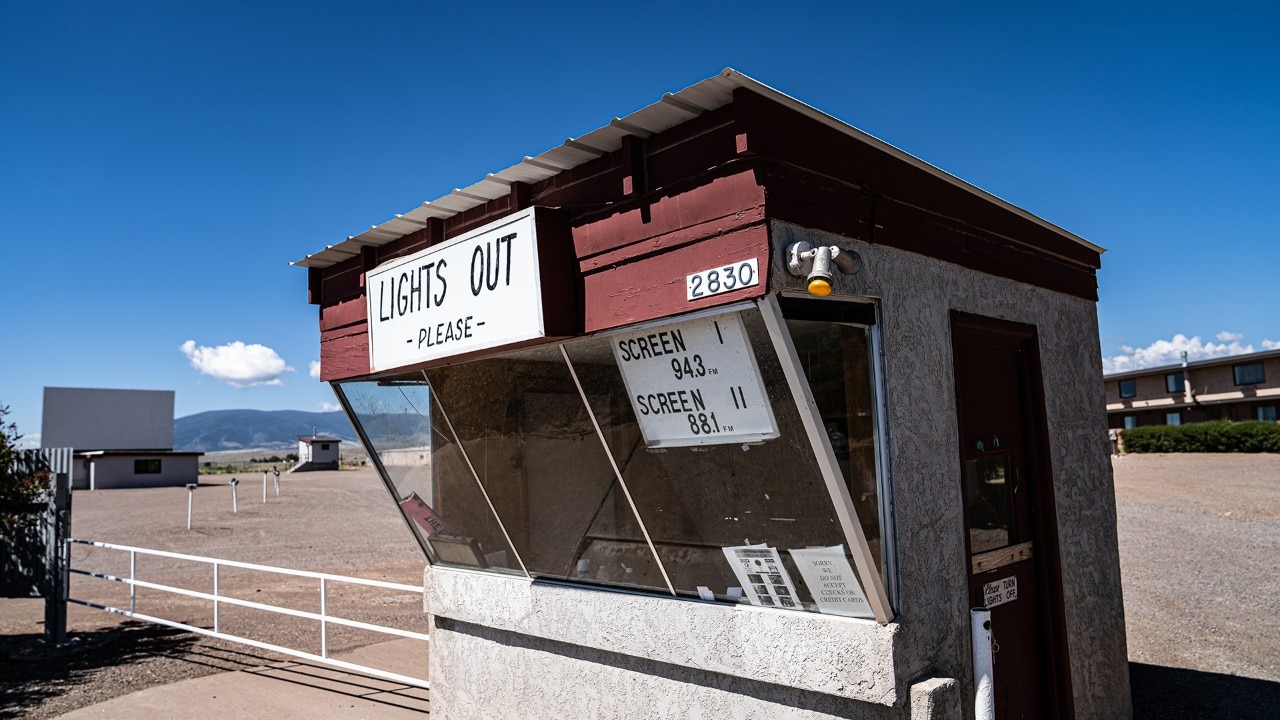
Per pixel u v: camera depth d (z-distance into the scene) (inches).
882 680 126.8
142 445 2571.4
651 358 149.9
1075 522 193.3
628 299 145.7
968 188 165.3
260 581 550.0
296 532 847.7
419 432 216.1
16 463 359.9
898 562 133.0
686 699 156.9
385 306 195.9
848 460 133.1
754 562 144.3
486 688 202.1
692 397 145.7
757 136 121.9
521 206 168.6
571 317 155.8
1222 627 336.5
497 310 162.1
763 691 144.9
